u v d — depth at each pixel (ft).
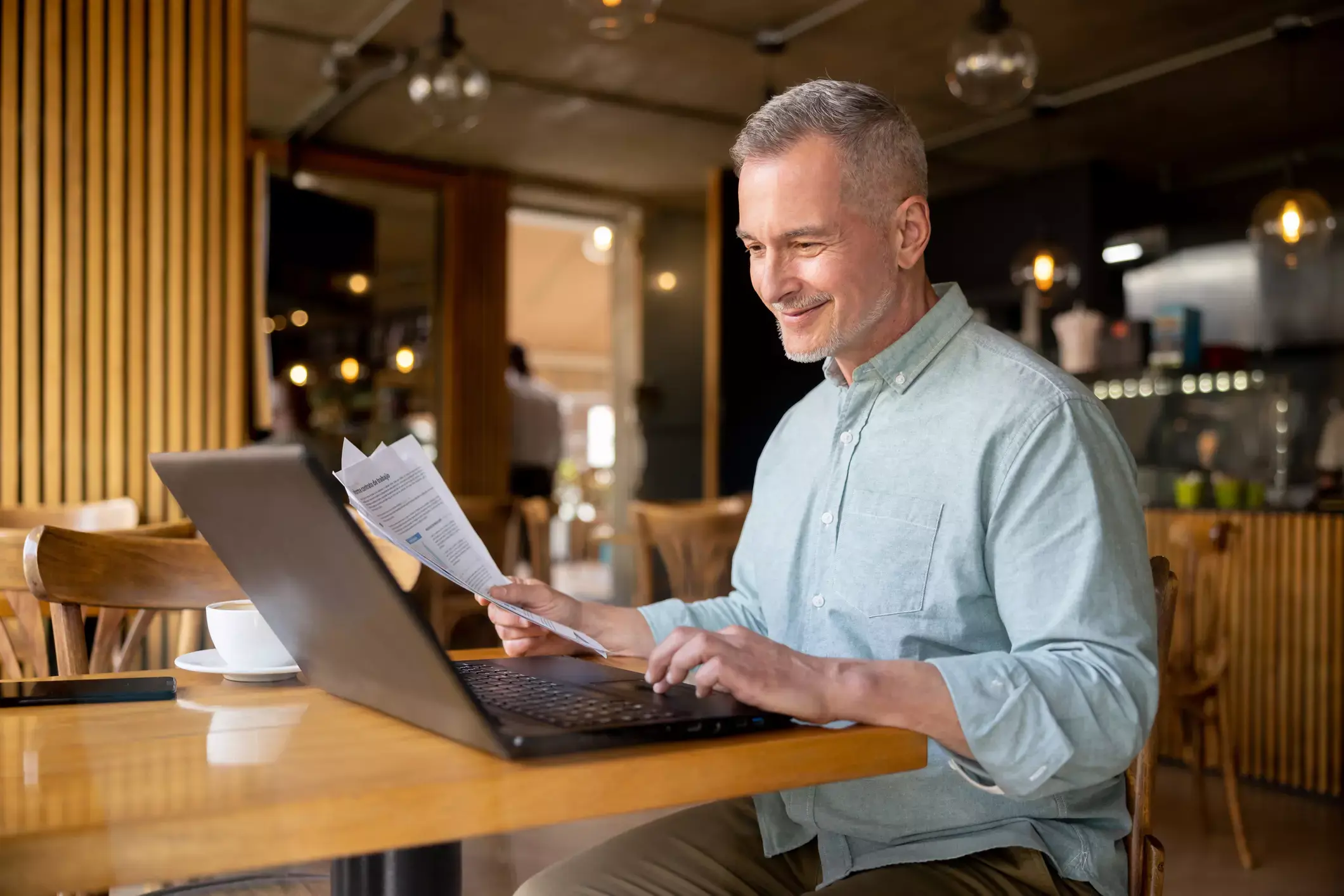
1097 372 22.02
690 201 31.35
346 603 2.80
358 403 27.30
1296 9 18.21
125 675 3.92
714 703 3.14
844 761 2.93
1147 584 3.71
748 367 27.63
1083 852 3.87
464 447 28.45
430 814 2.37
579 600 4.35
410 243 33.55
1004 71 12.39
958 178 28.07
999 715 3.13
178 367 10.80
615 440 32.19
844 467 4.30
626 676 3.67
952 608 3.96
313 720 3.15
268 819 2.20
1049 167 26.86
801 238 3.94
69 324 10.48
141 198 10.68
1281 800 13.26
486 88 14.92
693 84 22.30
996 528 3.84
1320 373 24.40
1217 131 24.16
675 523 13.16
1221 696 11.23
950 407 4.08
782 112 3.98
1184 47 19.72
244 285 11.15
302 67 21.62
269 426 23.72
